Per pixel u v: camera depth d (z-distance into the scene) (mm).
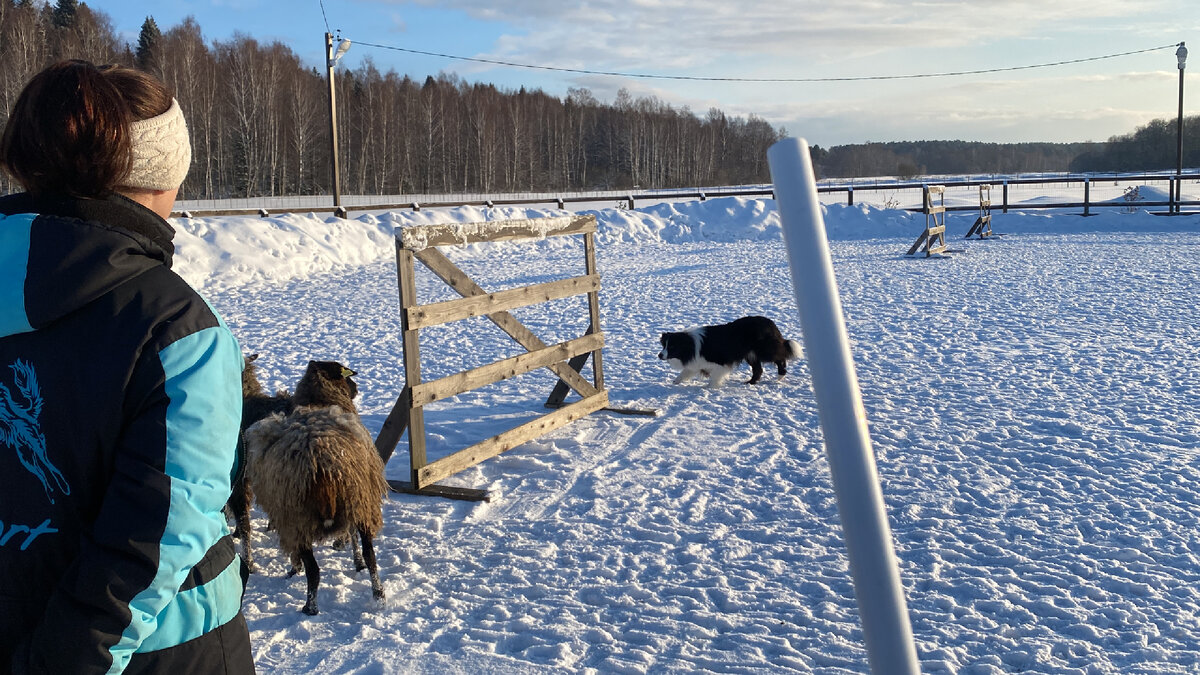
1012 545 4719
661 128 88375
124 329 1340
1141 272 16281
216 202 46094
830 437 1049
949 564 4523
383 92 66375
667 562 4680
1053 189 47125
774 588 4320
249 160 56062
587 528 5180
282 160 60906
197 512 1340
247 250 18906
